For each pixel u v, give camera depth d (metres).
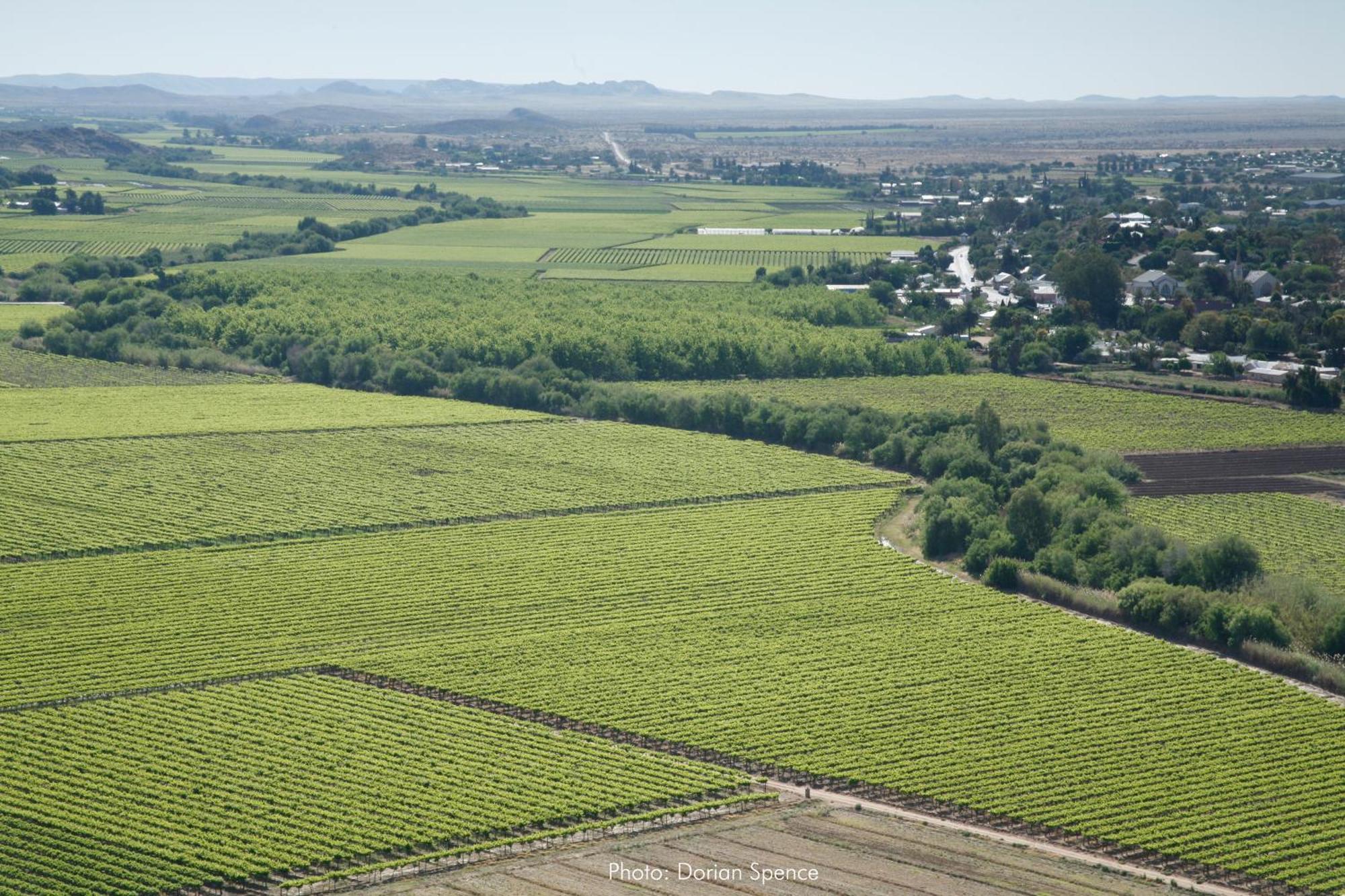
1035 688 171.75
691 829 138.88
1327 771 152.00
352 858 133.00
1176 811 144.38
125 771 148.12
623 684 172.12
